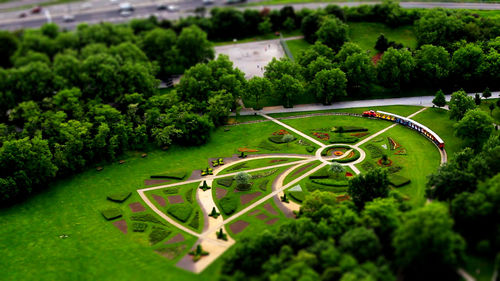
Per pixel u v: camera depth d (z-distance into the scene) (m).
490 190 129.25
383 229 129.88
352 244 123.81
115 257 147.75
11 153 176.75
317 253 125.75
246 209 162.12
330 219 137.25
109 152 195.12
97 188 182.25
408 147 187.25
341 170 169.62
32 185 183.88
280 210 159.88
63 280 141.88
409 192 161.00
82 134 193.12
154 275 138.88
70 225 164.38
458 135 178.00
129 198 174.62
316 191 151.00
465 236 128.75
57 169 183.00
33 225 166.38
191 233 154.00
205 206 166.12
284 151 193.38
